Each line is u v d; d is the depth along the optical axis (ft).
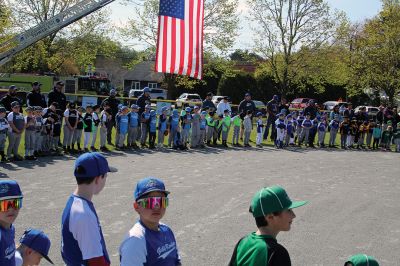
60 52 158.71
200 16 33.27
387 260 26.30
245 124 75.97
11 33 129.70
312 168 57.47
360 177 53.16
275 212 11.21
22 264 12.57
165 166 51.85
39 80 135.33
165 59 32.91
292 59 147.95
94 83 144.36
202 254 25.25
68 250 11.51
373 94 183.11
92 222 11.53
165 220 31.24
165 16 32.65
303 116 83.61
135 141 65.10
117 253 24.66
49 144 54.44
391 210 37.93
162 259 11.98
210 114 73.31
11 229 12.25
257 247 10.76
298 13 144.97
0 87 134.21
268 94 182.70
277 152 71.56
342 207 38.01
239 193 40.42
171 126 67.36
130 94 190.08
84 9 63.26
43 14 148.87
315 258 25.82
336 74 151.84
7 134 48.93
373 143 88.17
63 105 60.85
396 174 56.85
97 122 59.11
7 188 11.83
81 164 11.98
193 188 41.39
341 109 111.04
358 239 29.81
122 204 34.17
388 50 148.77
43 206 32.35
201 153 64.90
